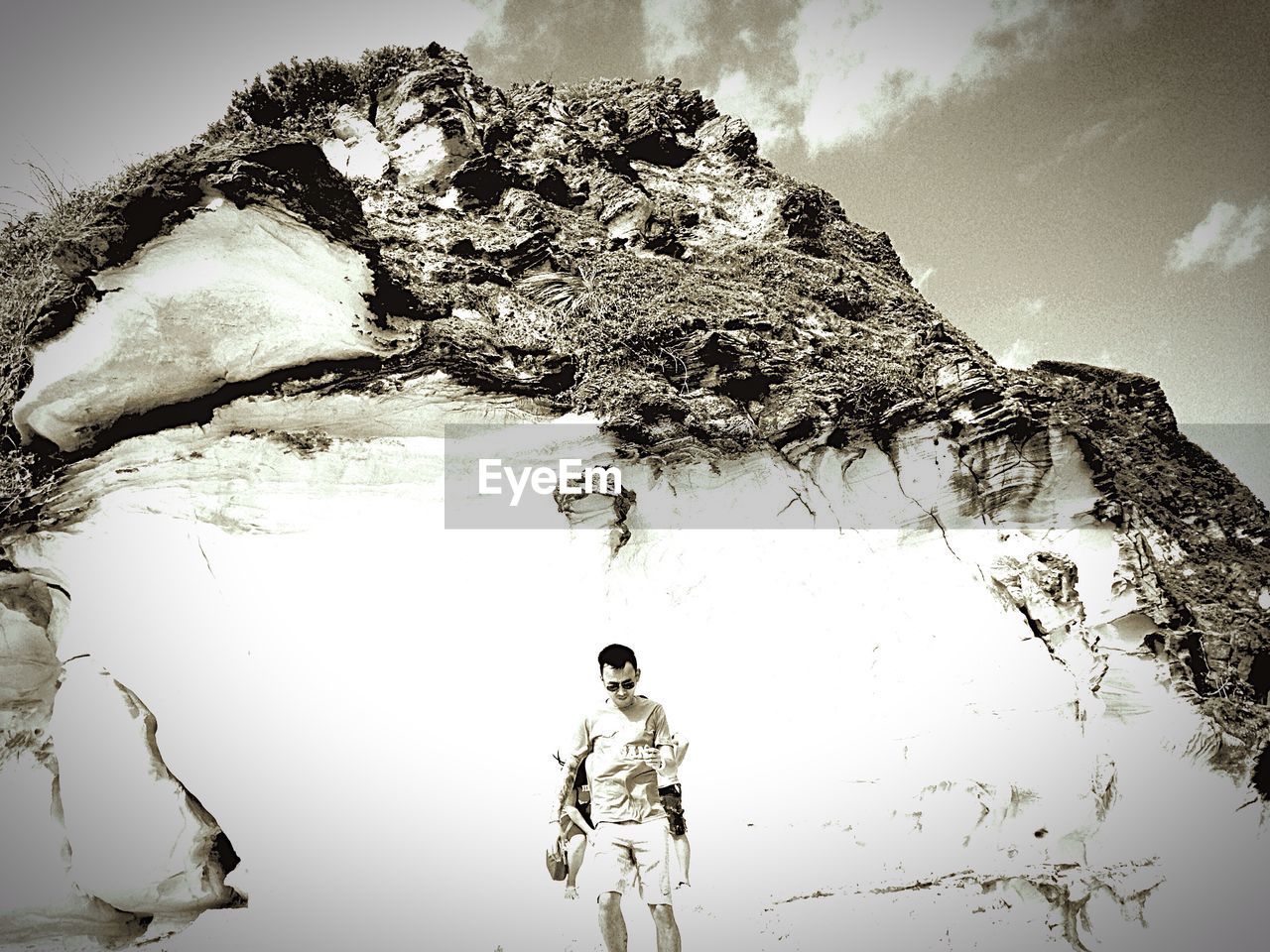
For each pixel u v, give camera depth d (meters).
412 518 6.44
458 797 6.05
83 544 6.07
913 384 7.66
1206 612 7.39
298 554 6.24
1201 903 6.63
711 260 8.52
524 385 6.97
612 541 6.67
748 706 6.49
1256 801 6.89
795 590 6.80
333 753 6.00
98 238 6.43
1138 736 6.85
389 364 6.77
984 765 6.61
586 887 5.96
